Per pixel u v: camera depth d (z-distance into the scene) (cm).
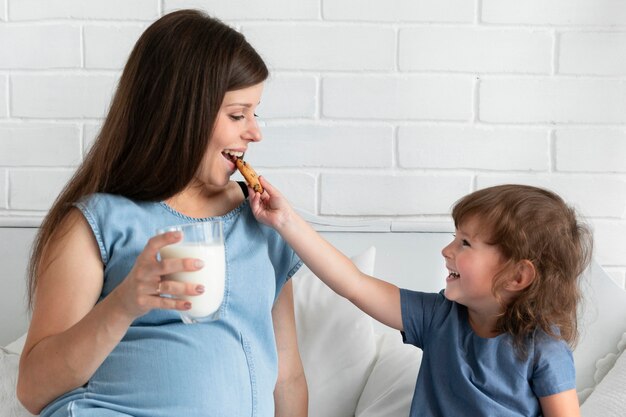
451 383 144
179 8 191
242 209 141
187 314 114
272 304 142
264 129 194
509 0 191
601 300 174
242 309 134
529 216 144
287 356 152
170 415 122
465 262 145
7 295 192
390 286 154
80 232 127
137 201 132
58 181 195
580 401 161
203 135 128
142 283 105
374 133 194
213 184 134
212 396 125
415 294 154
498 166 194
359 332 170
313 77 193
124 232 128
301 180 194
